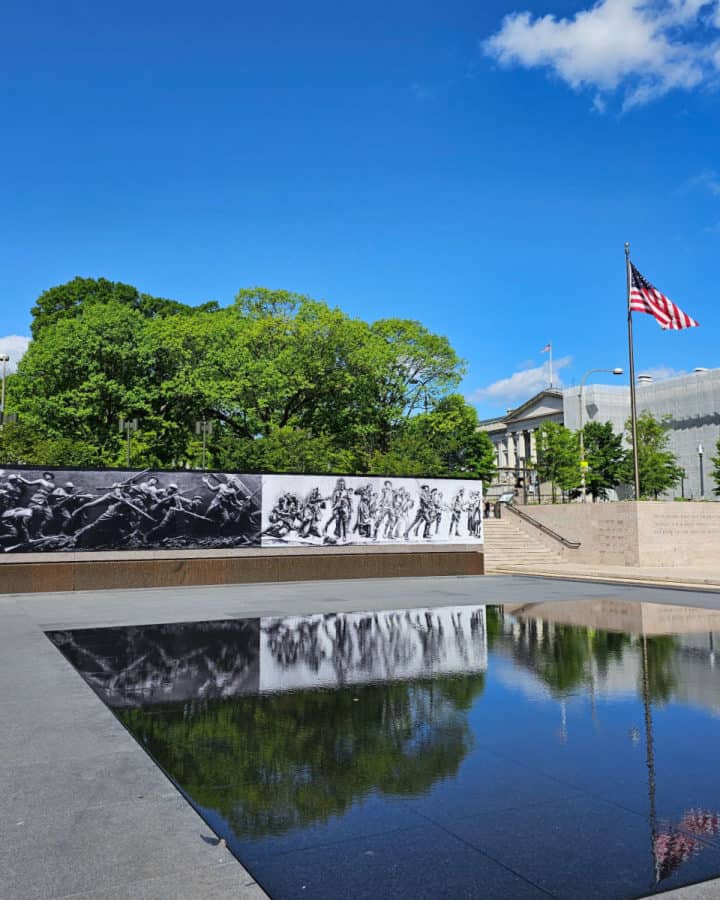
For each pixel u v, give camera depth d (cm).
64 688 905
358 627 1459
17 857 438
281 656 1136
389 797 539
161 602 1966
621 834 474
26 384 4600
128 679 966
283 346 5009
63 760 625
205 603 1930
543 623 1516
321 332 4959
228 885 404
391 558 2822
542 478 6906
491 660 1098
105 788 558
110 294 6325
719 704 818
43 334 4962
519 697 856
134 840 463
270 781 573
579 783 567
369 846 456
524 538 3941
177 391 4506
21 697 859
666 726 728
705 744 666
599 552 3616
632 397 3466
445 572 2917
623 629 1427
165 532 2467
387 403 5403
